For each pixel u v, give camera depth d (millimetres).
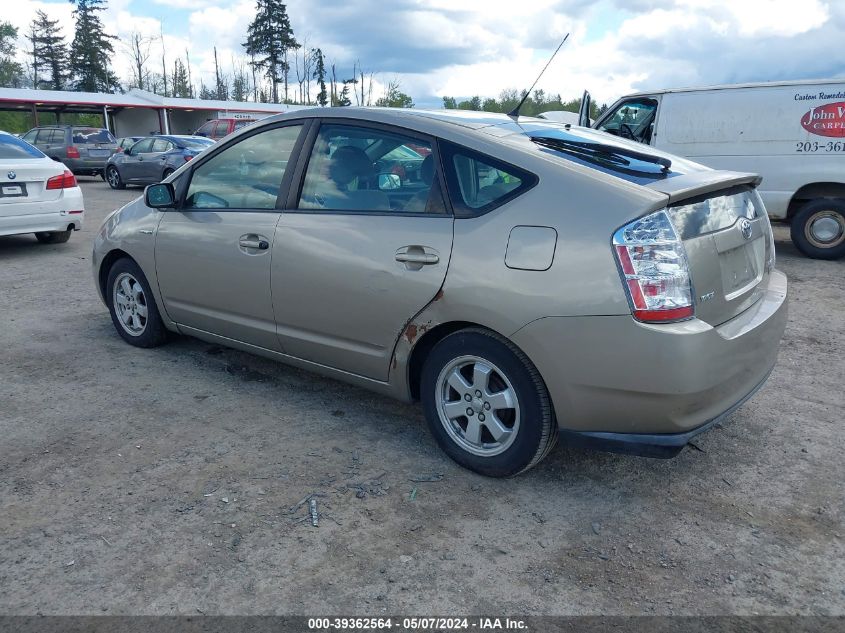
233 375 4664
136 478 3320
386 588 2578
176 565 2689
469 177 3244
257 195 4094
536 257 2936
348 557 2752
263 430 3854
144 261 4777
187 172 4547
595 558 2770
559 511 3090
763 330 3186
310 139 3893
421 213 3344
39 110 34031
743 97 8539
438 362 3357
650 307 2742
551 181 3016
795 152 8312
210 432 3820
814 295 6941
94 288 7055
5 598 2498
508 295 2994
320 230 3686
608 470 3447
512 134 3414
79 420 3949
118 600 2496
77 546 2795
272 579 2617
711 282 2947
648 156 3404
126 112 35969
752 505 3154
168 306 4742
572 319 2855
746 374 3117
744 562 2754
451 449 3434
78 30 73000
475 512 3070
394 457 3561
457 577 2643
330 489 3242
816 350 5297
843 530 2969
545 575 2662
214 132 24359
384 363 3553
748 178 3369
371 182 3586
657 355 2742
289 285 3832
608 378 2842
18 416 3990
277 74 64562
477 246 3104
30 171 8508
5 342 5301
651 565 2730
